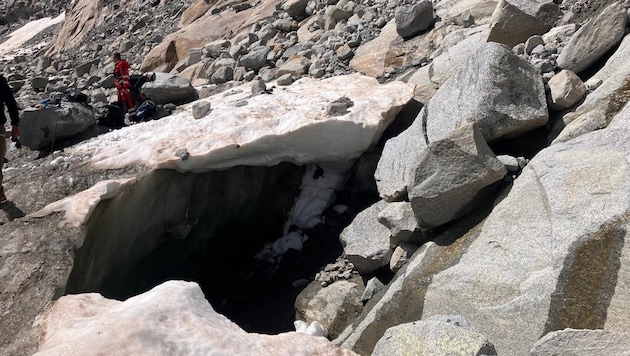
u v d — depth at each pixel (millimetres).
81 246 6609
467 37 10055
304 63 11586
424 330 4566
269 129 8344
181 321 4625
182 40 16188
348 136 8453
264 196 9703
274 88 10539
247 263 9625
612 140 5797
